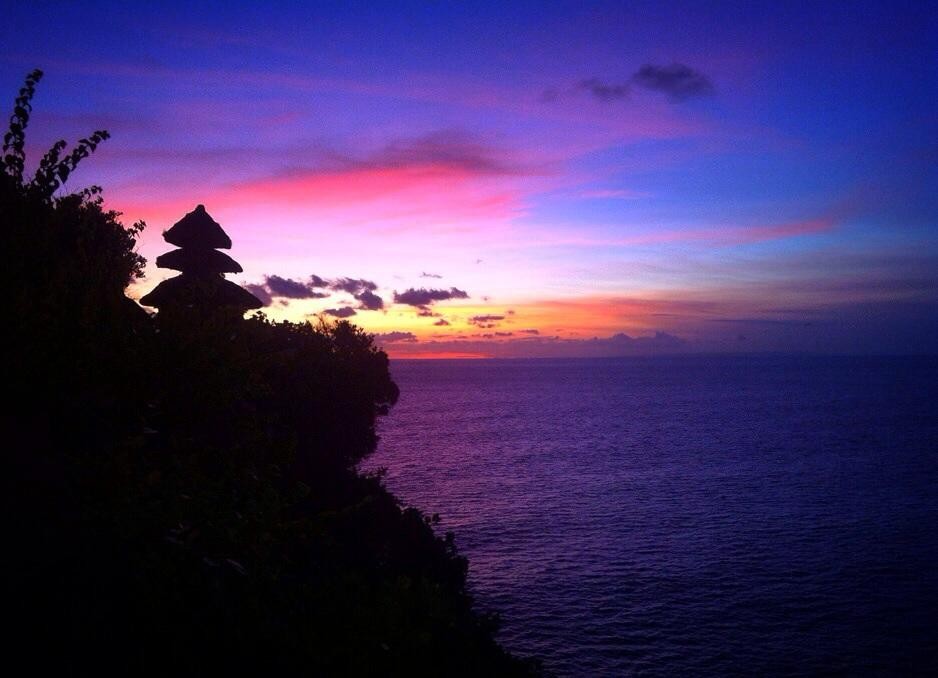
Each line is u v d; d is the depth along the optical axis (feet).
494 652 54.75
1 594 19.56
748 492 333.42
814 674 141.08
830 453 465.88
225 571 24.98
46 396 28.48
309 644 23.40
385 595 27.61
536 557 217.36
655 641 154.71
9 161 30.55
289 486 43.93
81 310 28.50
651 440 538.06
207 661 20.56
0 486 23.70
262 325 54.34
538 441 528.63
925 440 531.91
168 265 65.10
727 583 196.24
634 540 242.17
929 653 151.43
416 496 309.01
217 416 32.68
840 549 234.79
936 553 230.07
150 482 25.18
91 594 20.84
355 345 95.91
